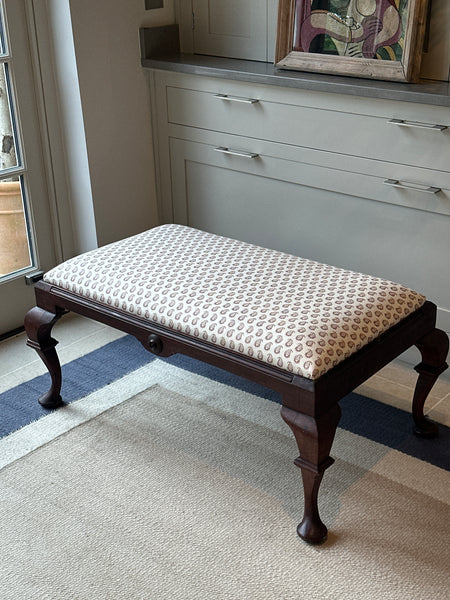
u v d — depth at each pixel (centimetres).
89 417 237
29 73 277
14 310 296
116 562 182
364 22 241
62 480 210
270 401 243
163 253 223
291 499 201
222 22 289
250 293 196
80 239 309
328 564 180
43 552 186
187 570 179
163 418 235
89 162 289
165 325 198
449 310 247
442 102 219
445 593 171
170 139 303
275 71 263
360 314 187
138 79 297
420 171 234
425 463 213
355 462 214
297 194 270
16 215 292
